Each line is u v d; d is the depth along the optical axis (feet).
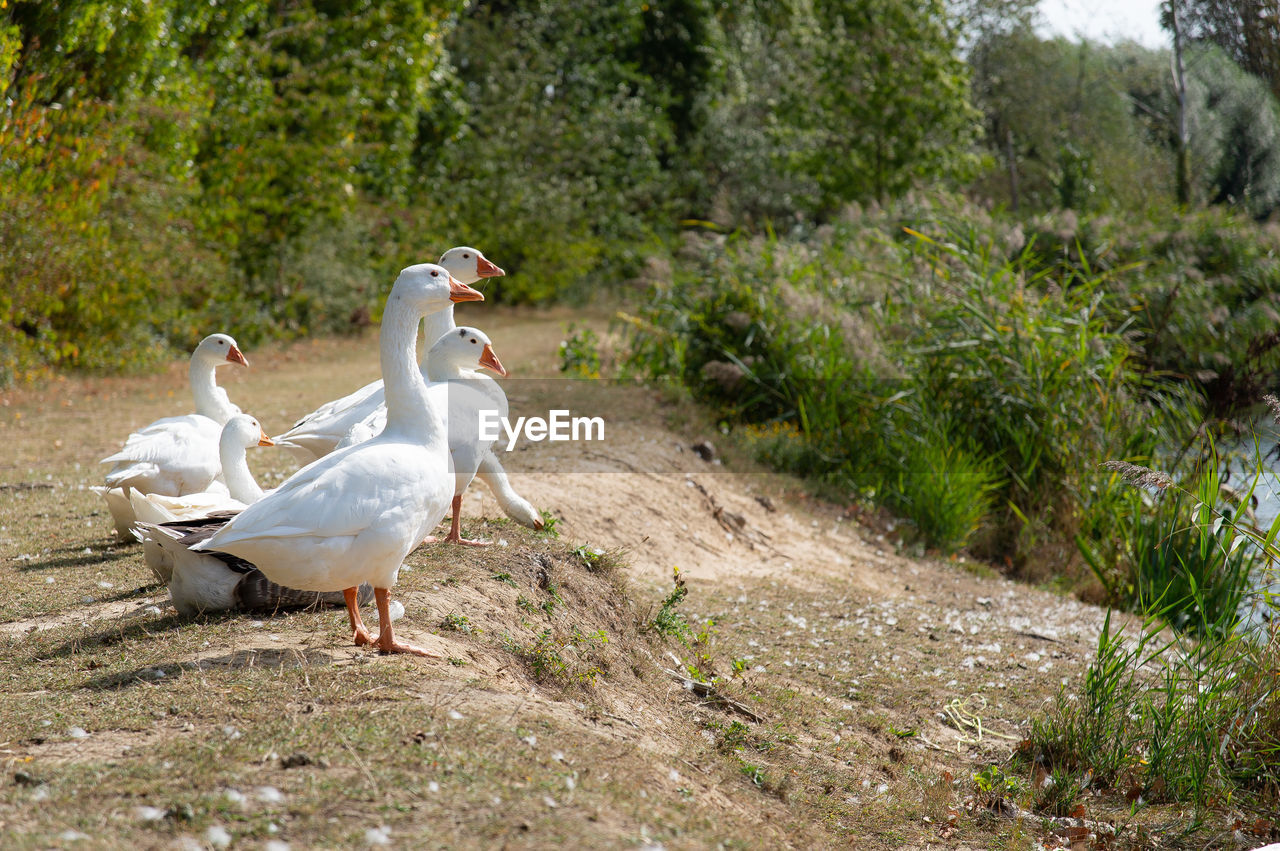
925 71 87.04
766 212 120.78
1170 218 71.10
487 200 100.78
